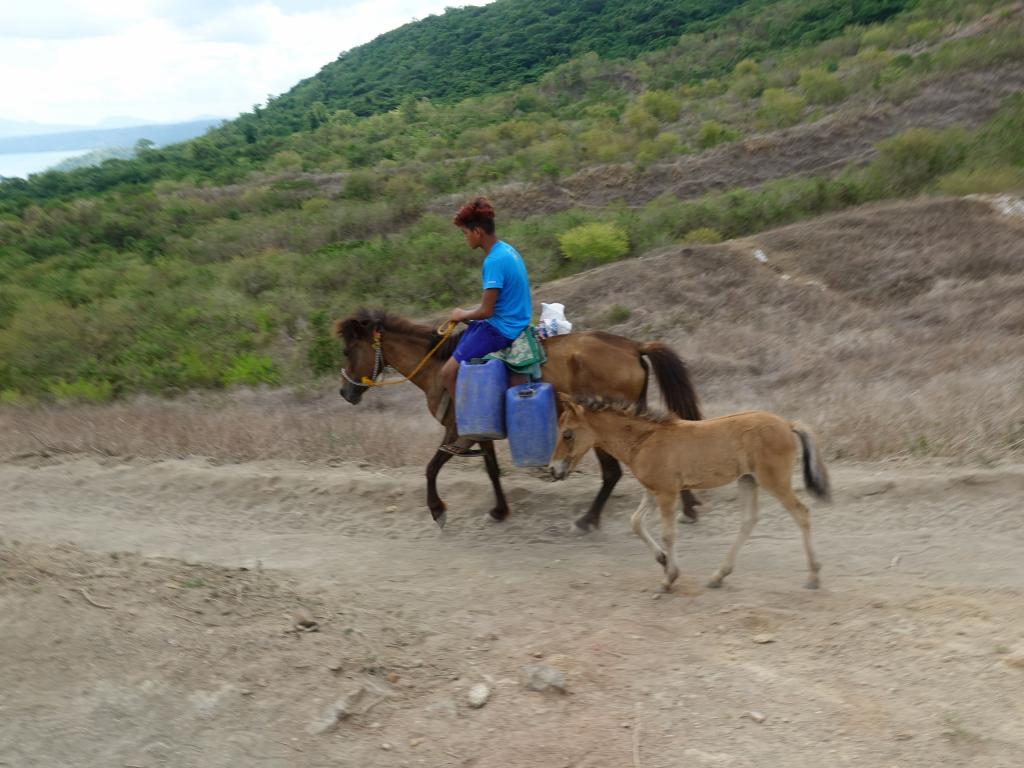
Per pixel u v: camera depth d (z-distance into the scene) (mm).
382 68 115750
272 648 4828
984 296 18422
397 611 5754
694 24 88250
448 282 25516
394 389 17484
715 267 22453
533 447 7137
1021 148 27984
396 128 70312
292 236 36000
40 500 9594
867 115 37531
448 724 4328
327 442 10867
